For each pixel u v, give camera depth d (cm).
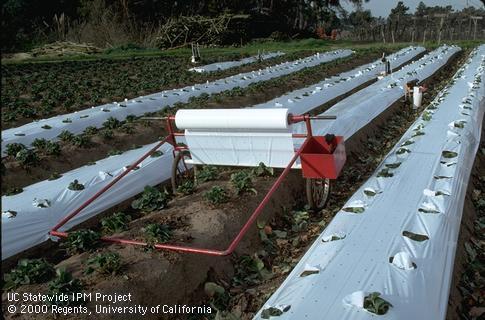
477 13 5122
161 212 703
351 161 1013
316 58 2814
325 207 796
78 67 2573
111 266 528
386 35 4834
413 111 1505
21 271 518
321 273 503
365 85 2022
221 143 754
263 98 1689
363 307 431
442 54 2772
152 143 1109
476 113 1205
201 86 1847
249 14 4259
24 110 1442
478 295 541
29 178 917
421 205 654
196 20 3931
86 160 1041
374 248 545
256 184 783
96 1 4025
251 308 545
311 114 1491
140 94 1811
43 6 4241
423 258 522
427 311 440
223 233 645
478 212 767
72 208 766
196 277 572
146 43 3959
